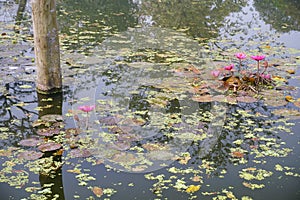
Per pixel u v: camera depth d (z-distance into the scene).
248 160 2.55
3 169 2.39
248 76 3.81
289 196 2.20
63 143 2.68
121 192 2.21
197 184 2.29
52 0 3.24
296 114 3.16
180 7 7.74
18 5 7.01
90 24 5.98
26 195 2.17
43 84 3.42
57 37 3.37
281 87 3.66
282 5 8.02
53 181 2.29
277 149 2.68
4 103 3.28
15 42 4.71
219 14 7.13
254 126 2.98
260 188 2.26
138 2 8.10
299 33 5.82
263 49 4.86
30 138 2.75
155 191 2.22
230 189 2.25
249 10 7.55
